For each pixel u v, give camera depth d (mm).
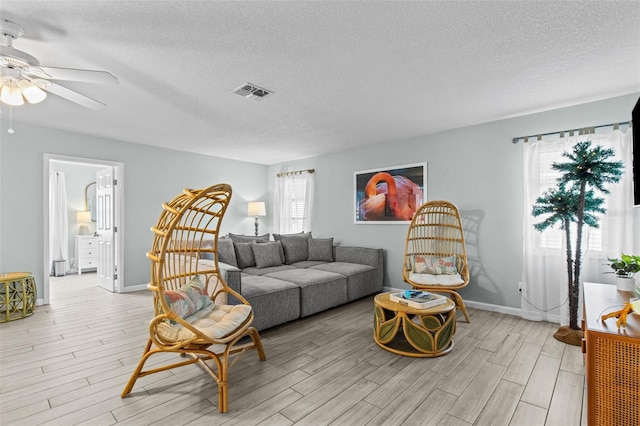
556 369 2352
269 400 1956
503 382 2172
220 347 2779
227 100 3115
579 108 3229
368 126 3992
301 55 2264
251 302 3002
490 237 3801
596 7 1757
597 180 2768
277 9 1761
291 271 4098
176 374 2293
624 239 2920
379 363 2467
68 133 4289
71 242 6750
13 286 3516
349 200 5270
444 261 3705
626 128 2986
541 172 3393
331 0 1685
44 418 1769
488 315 3617
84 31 1948
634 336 1434
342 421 1754
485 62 2375
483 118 3672
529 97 3053
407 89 2861
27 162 3996
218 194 2352
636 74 2572
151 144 4996
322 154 5695
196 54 2244
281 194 6371
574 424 1731
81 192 6906
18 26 1862
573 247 3201
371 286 4496
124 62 2348
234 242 4633
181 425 1715
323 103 3201
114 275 4840
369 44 2125
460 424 1731
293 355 2617
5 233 3867
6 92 2086
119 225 4770
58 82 2688
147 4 1706
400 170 4613
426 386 2121
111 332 3125
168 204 2160
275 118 3674
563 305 3199
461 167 4035
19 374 2273
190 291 2227
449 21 1880
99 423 1730
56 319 3527
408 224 4516
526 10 1784
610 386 1477
